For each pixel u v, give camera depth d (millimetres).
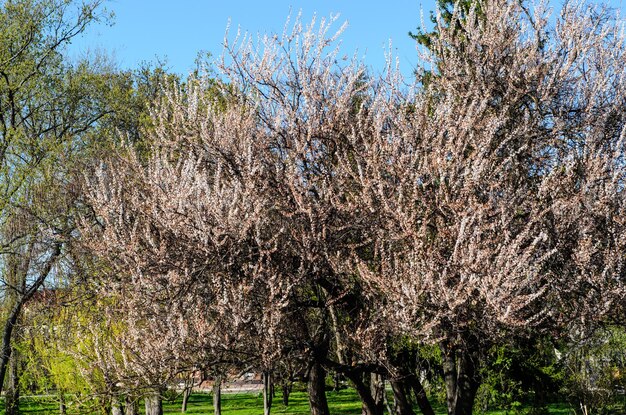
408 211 11172
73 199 19797
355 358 12438
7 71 24547
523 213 11578
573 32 12375
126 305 12625
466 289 9758
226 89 13859
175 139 14000
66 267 19703
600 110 12391
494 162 11234
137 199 12773
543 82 12523
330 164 12344
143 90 26438
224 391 44719
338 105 12367
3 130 23891
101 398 15648
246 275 11094
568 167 11188
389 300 10711
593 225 11195
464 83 12609
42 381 20844
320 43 12797
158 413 20391
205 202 11375
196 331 11000
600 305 10891
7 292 22797
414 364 14945
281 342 11328
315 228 11523
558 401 22844
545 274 10445
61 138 24000
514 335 11148
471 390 12375
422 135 11852
